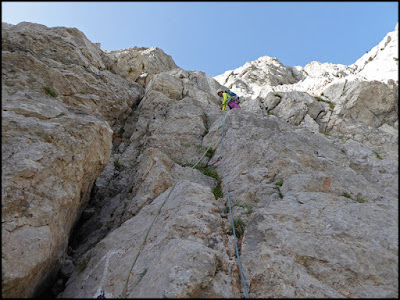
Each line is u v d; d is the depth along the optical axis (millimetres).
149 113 11609
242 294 3826
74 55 9930
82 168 5453
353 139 9219
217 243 4520
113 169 8992
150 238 4730
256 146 7480
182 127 9875
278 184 6215
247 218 5281
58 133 5395
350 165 7414
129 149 10125
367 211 4980
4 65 7090
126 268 4207
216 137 9062
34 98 6133
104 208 7340
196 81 16297
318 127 9961
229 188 6527
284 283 3738
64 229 5105
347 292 3676
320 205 5141
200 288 3553
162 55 18234
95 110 9180
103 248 4984
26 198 4328
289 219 4824
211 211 5160
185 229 4598
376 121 9977
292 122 10453
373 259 4023
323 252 4180
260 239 4570
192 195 5465
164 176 6793
